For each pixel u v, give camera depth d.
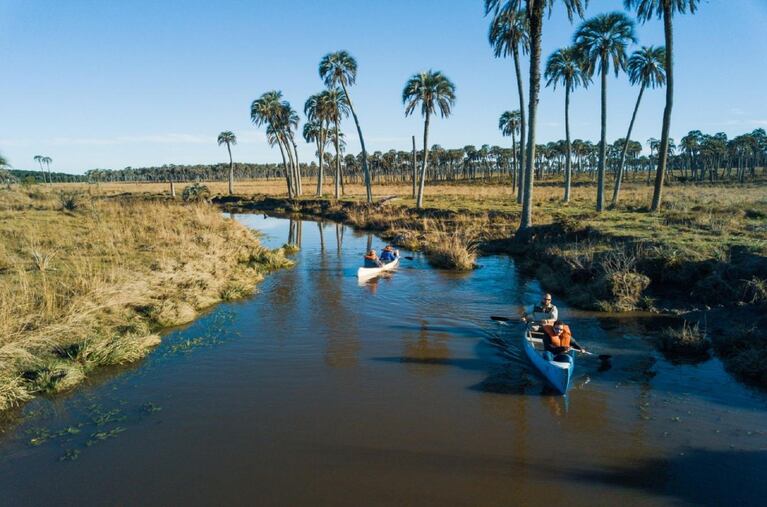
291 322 13.93
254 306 15.64
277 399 9.23
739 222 20.58
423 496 6.37
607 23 32.50
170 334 12.94
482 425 8.21
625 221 23.56
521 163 38.62
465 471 6.93
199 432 8.05
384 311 15.00
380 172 141.88
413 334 12.90
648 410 8.64
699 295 14.08
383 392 9.50
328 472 6.92
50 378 9.60
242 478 6.80
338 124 60.41
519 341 12.36
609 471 6.89
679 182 85.62
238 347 11.95
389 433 7.97
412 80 40.00
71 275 14.84
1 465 7.18
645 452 7.34
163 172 174.38
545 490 6.48
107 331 11.84
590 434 7.88
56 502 6.34
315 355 11.44
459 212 35.25
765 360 9.73
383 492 6.46
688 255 15.59
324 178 144.88
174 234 23.23
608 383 9.77
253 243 25.91
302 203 56.75
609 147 116.06
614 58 33.66
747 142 83.44
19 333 10.38
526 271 20.73
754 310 12.06
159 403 9.09
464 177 132.38
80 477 6.88
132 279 14.87
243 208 59.59
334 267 22.27
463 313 14.75
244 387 9.75
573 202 40.41
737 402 8.85
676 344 11.24
